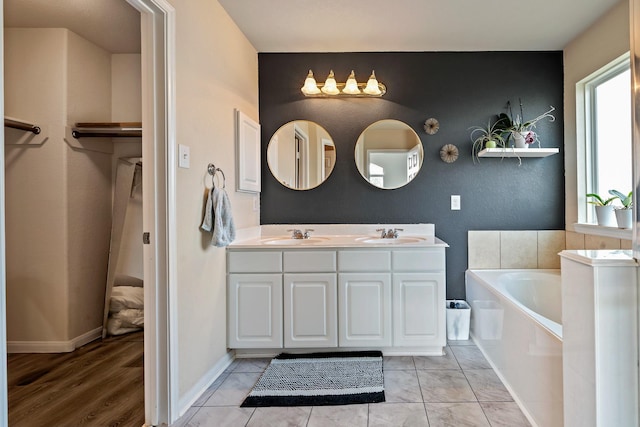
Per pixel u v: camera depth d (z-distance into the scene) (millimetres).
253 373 2342
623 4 2324
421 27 2686
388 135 3123
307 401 1967
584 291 1298
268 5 2395
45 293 2695
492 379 2195
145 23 1745
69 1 2338
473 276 2857
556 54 3057
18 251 2711
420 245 2480
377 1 2346
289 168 3160
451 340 2836
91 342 2881
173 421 1790
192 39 2008
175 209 1809
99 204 3006
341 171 3145
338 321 2510
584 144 2846
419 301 2492
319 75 3139
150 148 1750
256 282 2504
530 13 2486
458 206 3096
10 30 2678
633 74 1338
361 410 1884
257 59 3139
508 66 3072
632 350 1239
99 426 1773
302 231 3125
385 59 3117
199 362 2080
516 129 2934
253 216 3010
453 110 3094
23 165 2699
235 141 2617
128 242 3076
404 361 2453
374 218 3131
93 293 2943
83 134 2760
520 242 3057
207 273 2201
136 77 3127
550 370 1580
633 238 1285
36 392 2100
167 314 1758
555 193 3064
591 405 1268
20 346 2699
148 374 1768
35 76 2691
